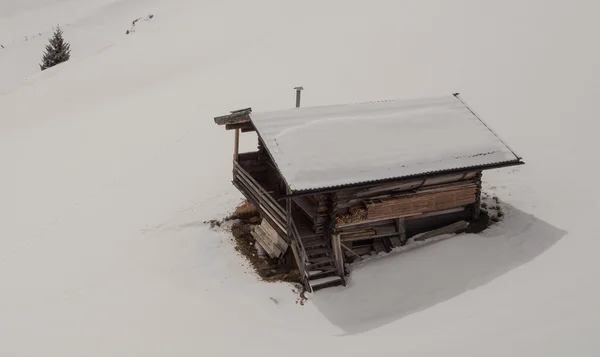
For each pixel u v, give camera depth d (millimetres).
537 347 11781
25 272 20781
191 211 24125
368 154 17531
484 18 43812
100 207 26203
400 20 48281
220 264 19859
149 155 31984
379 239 19172
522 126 27984
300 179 16391
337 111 19359
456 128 19094
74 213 26000
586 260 16406
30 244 23312
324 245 18156
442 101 20438
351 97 35594
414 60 39500
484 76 34500
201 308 17172
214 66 47562
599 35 36000
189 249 21047
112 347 15422
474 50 38719
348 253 18719
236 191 25453
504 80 33375
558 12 41125
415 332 14391
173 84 45031
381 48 43281
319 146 17344
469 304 15438
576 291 14312
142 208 25422
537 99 30359
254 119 18516
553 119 28078
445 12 47250
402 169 17453
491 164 18391
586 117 27609
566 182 22453
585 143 25391
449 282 17062
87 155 33781
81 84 50312
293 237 18000
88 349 15398
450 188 19109
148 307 17438
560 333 12117
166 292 18281
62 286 19328
